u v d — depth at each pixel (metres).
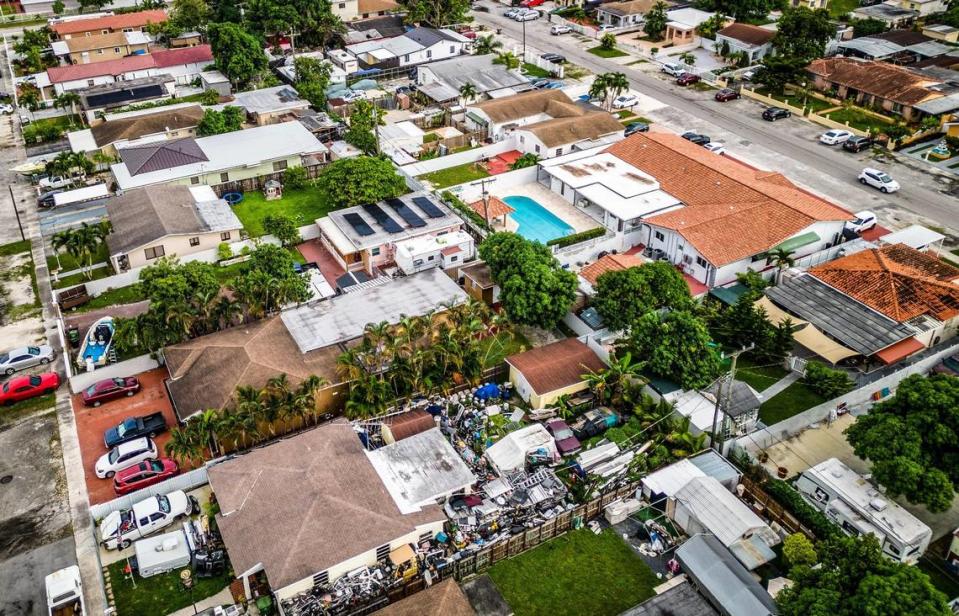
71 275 80.88
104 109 115.31
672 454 56.81
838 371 63.84
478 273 75.88
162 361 67.81
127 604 47.81
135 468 55.97
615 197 86.62
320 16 138.75
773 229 78.19
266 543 47.28
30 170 99.38
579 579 49.22
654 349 61.34
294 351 63.78
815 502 53.19
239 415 55.69
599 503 53.06
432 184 97.44
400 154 101.62
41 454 59.31
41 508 54.78
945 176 96.50
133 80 123.12
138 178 91.62
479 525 52.00
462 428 60.44
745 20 147.00
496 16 162.75
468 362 62.22
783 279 76.12
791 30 119.94
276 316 68.38
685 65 130.00
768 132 109.06
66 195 91.38
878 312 67.81
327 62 125.50
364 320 67.62
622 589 48.50
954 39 134.75
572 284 68.19
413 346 63.47
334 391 61.59
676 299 67.75
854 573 41.38
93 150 101.94
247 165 95.19
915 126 107.94
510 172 95.38
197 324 68.25
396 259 79.56
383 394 59.09
